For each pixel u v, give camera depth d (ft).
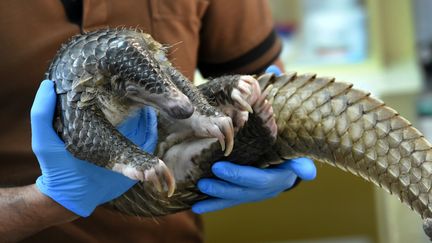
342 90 5.08
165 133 5.16
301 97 5.13
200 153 5.15
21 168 5.57
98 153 4.62
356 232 8.55
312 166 5.30
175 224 6.06
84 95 4.67
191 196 5.32
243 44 6.17
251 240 8.69
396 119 4.96
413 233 9.37
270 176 5.21
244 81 4.94
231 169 5.13
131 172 4.53
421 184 4.84
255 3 6.18
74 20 5.55
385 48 10.85
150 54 4.68
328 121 5.07
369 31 10.37
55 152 4.87
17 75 5.45
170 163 5.19
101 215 5.80
